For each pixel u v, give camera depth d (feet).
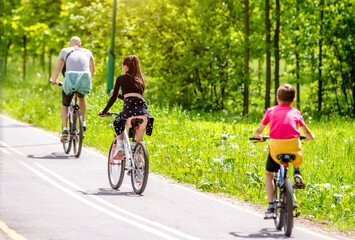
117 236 48.08
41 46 261.44
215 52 184.75
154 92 194.29
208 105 189.47
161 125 107.45
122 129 67.36
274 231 53.21
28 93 180.55
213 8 179.52
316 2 179.52
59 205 58.59
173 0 188.24
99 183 72.13
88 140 105.29
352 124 139.85
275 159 52.26
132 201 62.75
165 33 196.44
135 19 192.54
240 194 69.26
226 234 50.98
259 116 167.53
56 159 87.86
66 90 88.63
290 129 51.13
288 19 181.27
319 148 94.43
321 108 188.85
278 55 179.73
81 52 91.20
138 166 66.44
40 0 222.69
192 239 48.65
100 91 133.59
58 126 122.72
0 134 113.39
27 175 73.82
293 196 50.98
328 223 59.11
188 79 194.70
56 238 46.55
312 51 186.91
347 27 178.19
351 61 183.32
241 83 185.16
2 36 249.55
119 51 190.39
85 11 187.73
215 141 88.89
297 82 188.96
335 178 71.41
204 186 72.13
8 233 47.26
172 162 82.43
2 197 60.49
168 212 58.49
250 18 188.14
